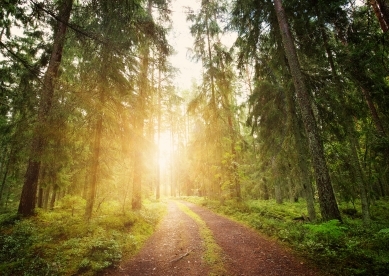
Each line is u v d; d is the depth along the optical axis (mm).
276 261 5805
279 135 11680
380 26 9453
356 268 4750
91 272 5297
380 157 9312
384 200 17016
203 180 21609
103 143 10062
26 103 9109
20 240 6637
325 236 6461
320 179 7766
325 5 8133
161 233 9609
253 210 13719
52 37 10438
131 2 8117
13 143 8695
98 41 7727
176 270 5695
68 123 8609
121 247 6922
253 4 10219
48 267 5203
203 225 10781
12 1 5848
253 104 12664
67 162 10430
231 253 6688
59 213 10648
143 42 11141
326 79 9812
